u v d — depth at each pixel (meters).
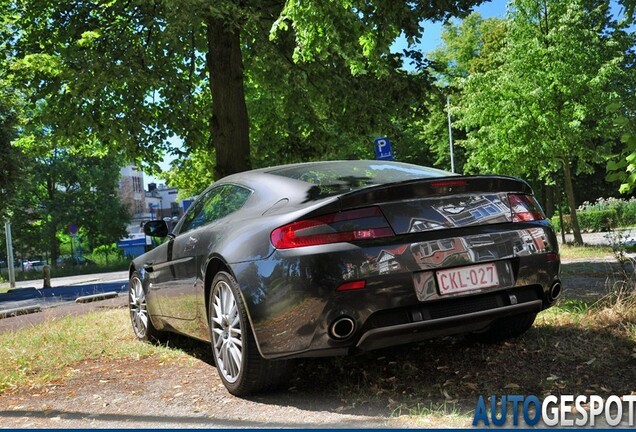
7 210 26.86
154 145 15.00
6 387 4.76
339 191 3.89
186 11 10.34
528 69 19.48
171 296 5.28
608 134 18.97
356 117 14.16
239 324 3.94
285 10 7.24
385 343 3.60
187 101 14.17
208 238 4.50
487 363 4.11
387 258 3.49
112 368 5.18
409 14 10.91
